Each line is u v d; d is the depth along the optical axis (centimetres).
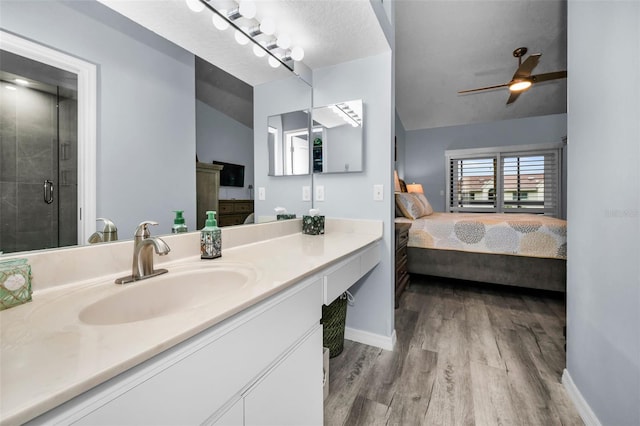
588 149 125
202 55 133
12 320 59
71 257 82
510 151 583
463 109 566
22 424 36
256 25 141
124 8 101
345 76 191
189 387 55
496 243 291
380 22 151
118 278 89
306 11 138
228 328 64
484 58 430
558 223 279
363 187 190
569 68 144
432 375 160
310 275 101
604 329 112
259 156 167
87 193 89
